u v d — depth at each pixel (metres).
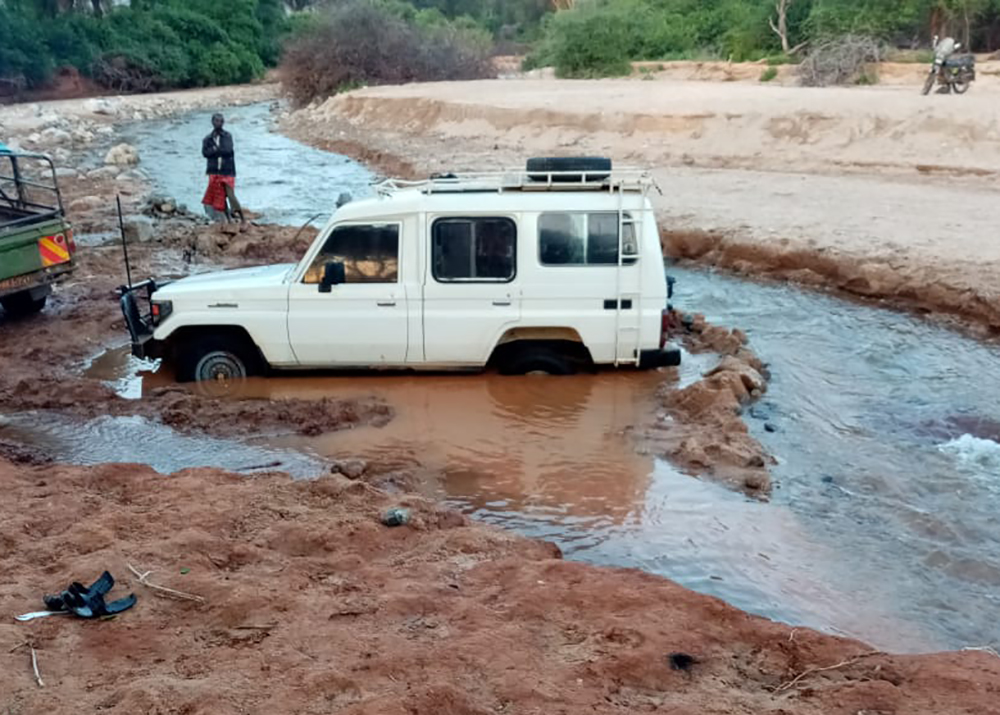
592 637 4.64
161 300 9.08
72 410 8.77
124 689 4.04
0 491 6.62
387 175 24.36
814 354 10.44
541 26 63.50
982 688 4.14
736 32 48.31
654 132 24.97
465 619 4.82
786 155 22.05
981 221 14.91
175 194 22.23
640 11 49.19
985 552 6.27
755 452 7.61
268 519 6.14
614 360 9.09
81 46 57.38
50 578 5.20
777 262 13.93
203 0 66.94
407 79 46.31
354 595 5.10
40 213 12.40
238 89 61.81
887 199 17.00
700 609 4.96
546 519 6.75
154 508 6.28
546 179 9.45
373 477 7.38
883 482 7.29
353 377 9.37
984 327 11.16
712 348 10.27
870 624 5.46
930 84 25.64
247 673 4.23
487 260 8.91
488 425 8.35
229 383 9.34
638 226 8.85
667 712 3.96
